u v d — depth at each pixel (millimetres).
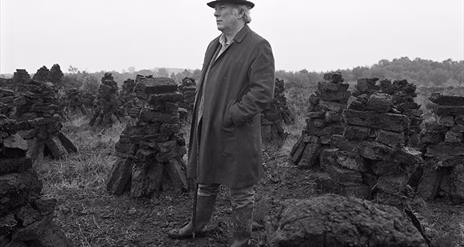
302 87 31453
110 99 13125
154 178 5371
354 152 4473
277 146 9305
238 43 3271
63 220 4480
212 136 3338
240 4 3246
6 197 2732
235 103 3217
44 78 16750
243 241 3488
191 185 5578
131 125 5434
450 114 5777
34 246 3014
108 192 5543
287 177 6559
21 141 2943
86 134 11227
